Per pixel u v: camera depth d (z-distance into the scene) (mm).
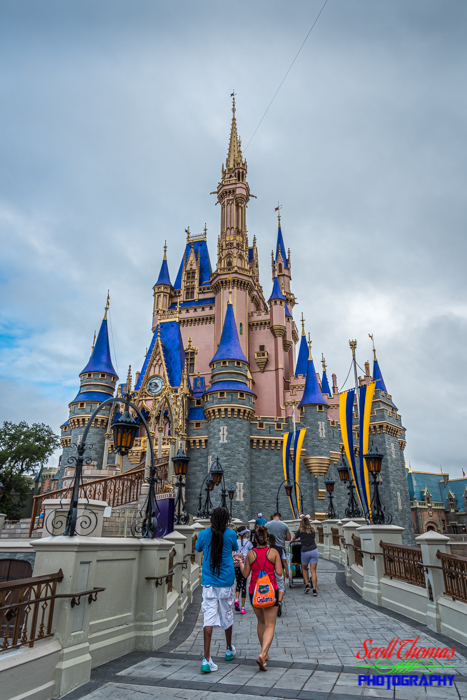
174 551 10594
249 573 7340
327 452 48719
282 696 5551
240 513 44844
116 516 16938
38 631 6312
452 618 8219
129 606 8273
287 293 70875
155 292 66750
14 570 16422
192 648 8281
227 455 46781
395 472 53406
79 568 6688
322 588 14758
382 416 53969
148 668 6953
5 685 5219
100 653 7230
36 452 59312
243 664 7059
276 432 50125
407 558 10367
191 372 60188
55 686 5867
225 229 67750
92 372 57156
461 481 86500
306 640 8422
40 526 18781
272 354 60688
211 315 62625
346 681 6086
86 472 26109
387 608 11188
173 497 19969
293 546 15812
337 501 47844
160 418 50688
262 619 7156
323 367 62219
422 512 83125
